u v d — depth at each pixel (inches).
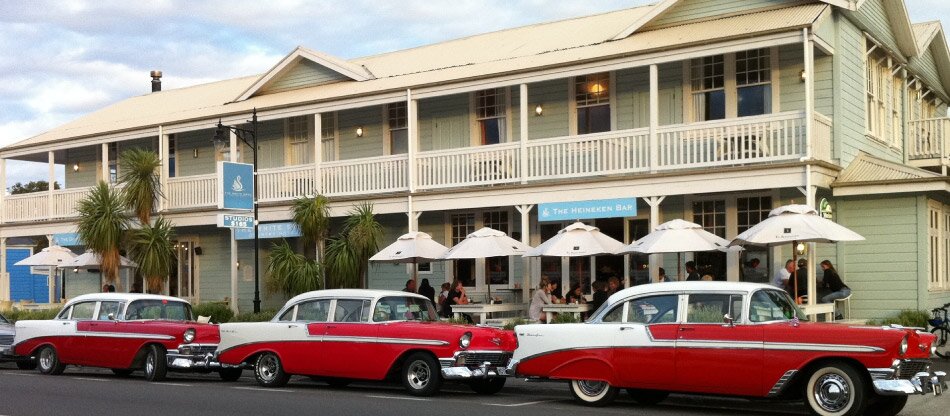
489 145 919.0
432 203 948.6
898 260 816.9
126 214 1162.0
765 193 859.4
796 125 786.8
